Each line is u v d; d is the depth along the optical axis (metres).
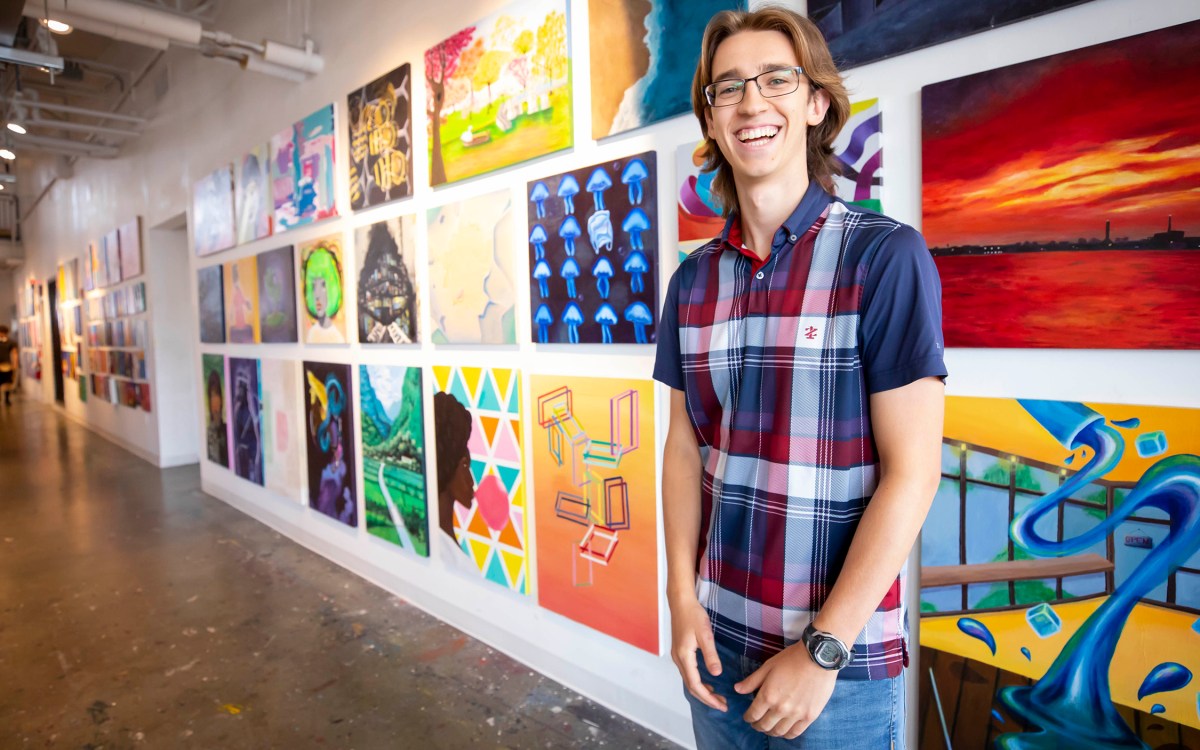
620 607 1.99
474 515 2.50
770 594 0.82
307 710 2.12
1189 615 1.10
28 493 5.04
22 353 13.12
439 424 2.63
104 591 3.11
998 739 1.30
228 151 4.12
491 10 2.26
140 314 6.16
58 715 2.11
